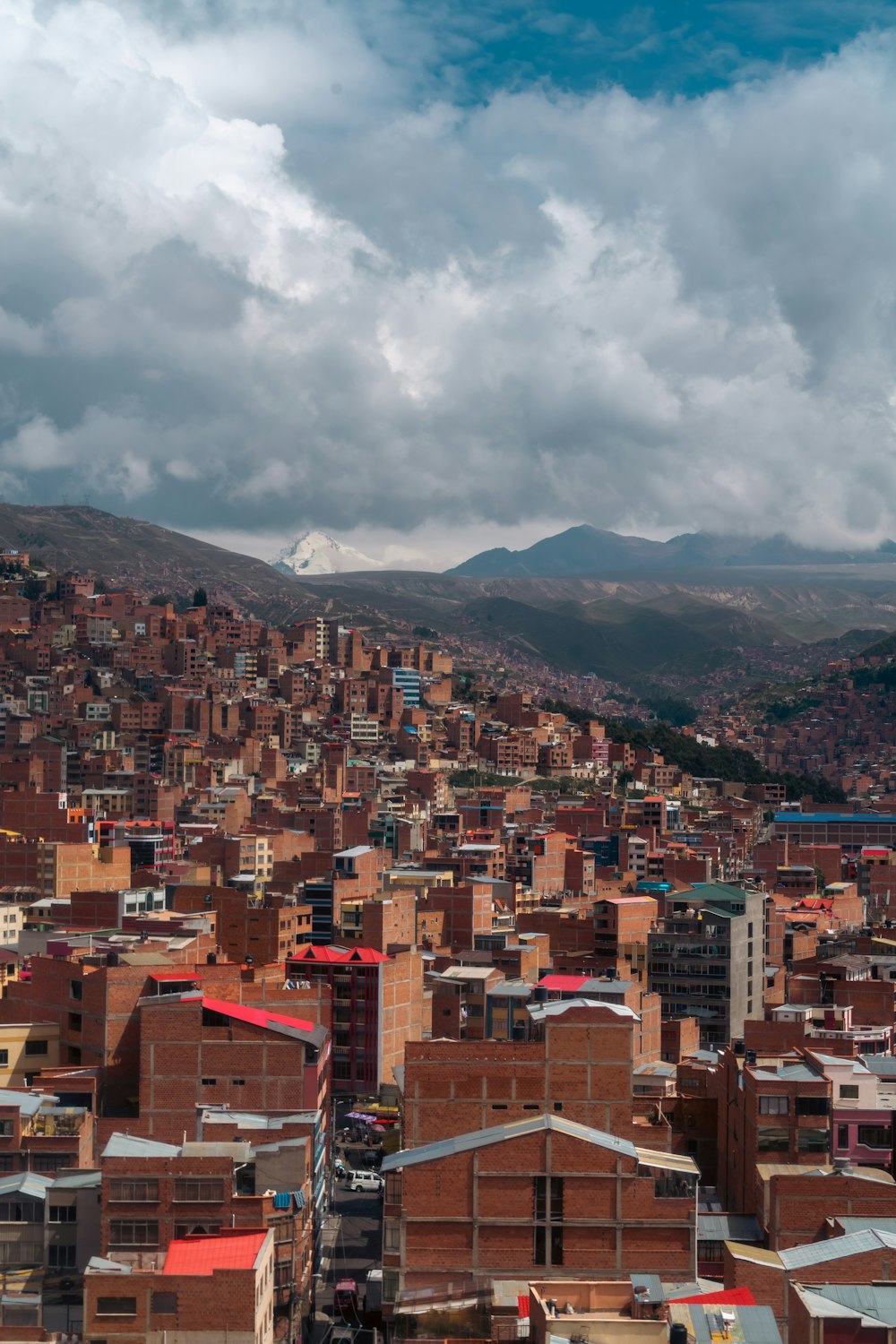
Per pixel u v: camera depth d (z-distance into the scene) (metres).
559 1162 152.75
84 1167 182.00
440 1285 150.00
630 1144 158.88
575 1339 121.88
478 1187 152.50
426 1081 177.75
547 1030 178.50
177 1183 164.75
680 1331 123.50
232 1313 138.75
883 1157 182.25
